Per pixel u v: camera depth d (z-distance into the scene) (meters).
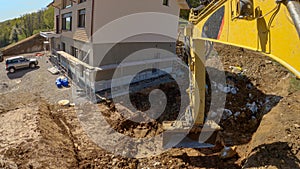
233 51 22.77
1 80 20.38
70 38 21.67
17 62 23.08
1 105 14.62
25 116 11.52
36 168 7.67
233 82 17.05
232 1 5.63
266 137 9.73
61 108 14.14
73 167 8.57
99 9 16.39
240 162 9.44
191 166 9.34
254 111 13.90
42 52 35.91
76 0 18.86
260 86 16.89
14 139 9.27
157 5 19.72
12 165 7.63
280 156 8.24
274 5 4.07
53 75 21.06
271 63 19.28
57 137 10.23
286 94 13.95
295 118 10.56
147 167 9.34
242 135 11.95
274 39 4.10
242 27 5.22
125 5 17.61
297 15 3.24
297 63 3.55
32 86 18.34
